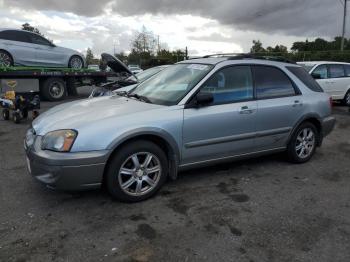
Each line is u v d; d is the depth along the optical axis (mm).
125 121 3838
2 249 3051
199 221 3602
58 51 14352
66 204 3932
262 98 4891
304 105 5309
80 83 15320
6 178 4703
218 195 4246
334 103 13617
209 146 4426
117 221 3572
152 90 4809
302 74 5543
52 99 13539
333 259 3000
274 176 4945
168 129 4039
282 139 5188
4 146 6426
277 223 3590
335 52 38031
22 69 12359
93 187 3736
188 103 4238
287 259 2988
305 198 4227
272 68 5129
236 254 3041
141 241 3215
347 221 3668
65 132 3641
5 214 3678
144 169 4004
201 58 5148
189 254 3029
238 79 4723
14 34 12969
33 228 3406
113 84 8914
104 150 3656
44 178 3672
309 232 3428
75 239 3227
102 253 3020
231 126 4543
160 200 4078
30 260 2908
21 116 8852
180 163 4293
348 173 5160
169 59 51125
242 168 5234
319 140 5719
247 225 3539
